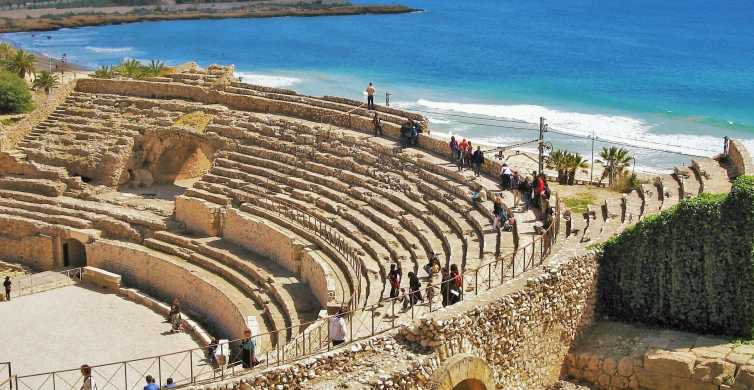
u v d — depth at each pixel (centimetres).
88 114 7444
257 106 7112
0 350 4738
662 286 3659
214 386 2784
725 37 16038
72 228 6259
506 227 4366
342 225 5247
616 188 5178
